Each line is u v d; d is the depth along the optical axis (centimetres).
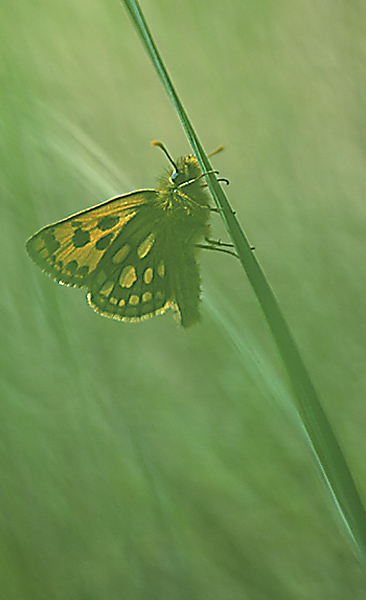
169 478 24
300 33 26
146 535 24
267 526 24
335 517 23
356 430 24
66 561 24
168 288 24
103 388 24
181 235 24
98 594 24
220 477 24
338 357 25
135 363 25
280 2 26
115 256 24
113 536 24
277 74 26
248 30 26
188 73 26
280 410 23
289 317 25
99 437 24
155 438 24
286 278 25
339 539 24
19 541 24
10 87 24
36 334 24
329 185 25
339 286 25
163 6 26
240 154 25
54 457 24
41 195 24
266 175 25
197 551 24
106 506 24
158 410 24
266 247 25
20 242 24
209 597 24
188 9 26
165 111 26
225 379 24
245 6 26
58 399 24
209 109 26
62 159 24
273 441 24
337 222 25
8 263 24
